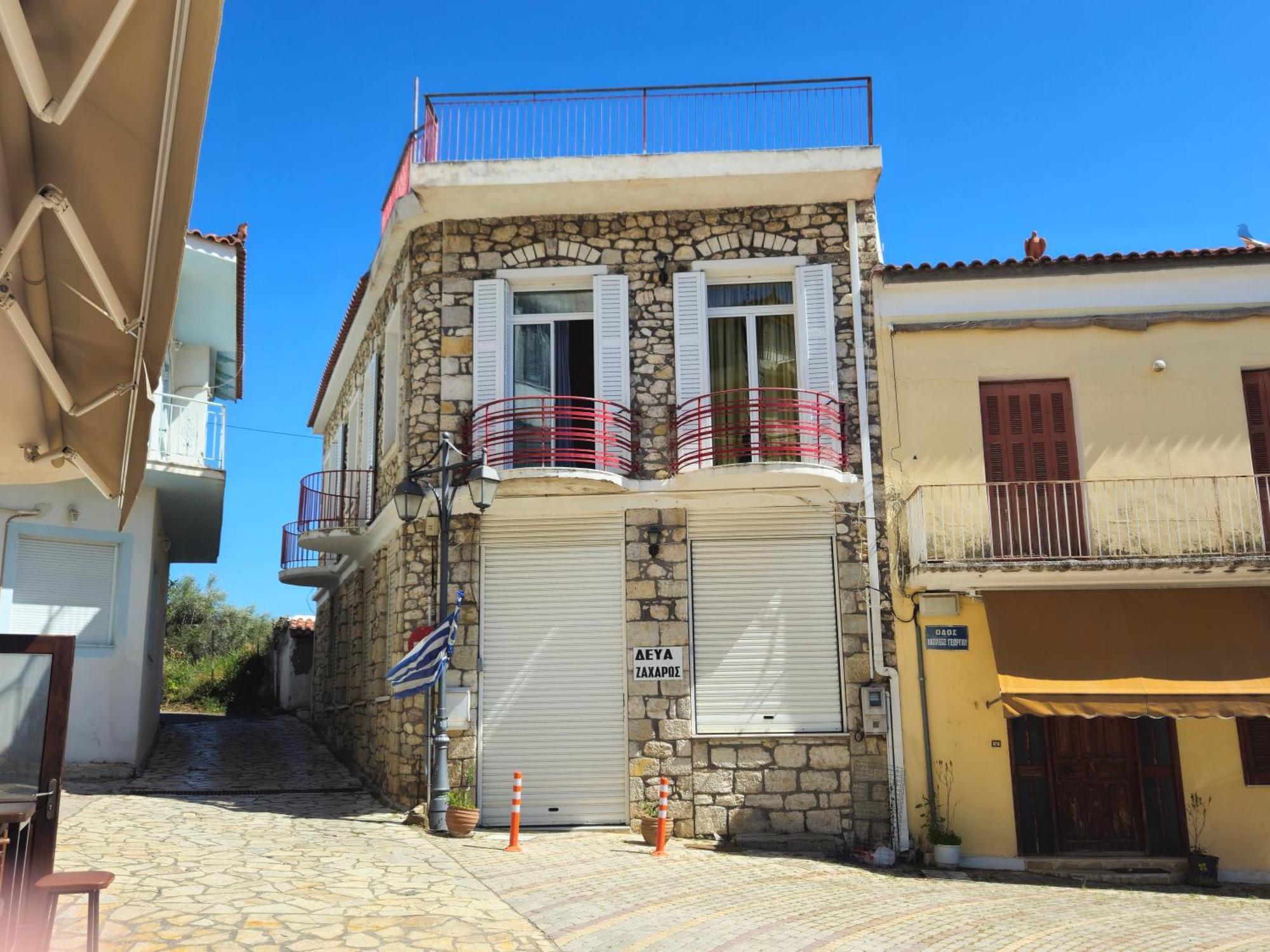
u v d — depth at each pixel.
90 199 3.78
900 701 12.66
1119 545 12.91
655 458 13.41
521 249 13.98
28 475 6.04
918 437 13.33
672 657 12.84
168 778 15.06
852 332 13.63
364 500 17.42
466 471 13.09
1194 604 12.50
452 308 13.87
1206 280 13.59
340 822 12.18
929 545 12.88
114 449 5.29
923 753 12.52
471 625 13.05
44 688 6.30
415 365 13.81
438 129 13.90
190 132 3.17
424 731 13.02
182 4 2.93
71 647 6.41
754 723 12.74
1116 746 12.64
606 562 13.23
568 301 14.07
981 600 12.80
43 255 4.22
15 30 2.87
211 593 36.62
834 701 12.80
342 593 20.36
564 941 7.68
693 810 12.47
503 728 12.86
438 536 13.41
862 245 13.87
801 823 12.43
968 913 9.53
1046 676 11.84
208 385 18.16
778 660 12.91
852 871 11.30
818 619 13.01
